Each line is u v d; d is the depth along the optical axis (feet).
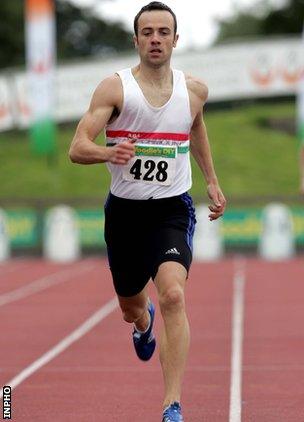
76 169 357.82
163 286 62.18
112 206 66.23
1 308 145.28
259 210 254.27
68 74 343.46
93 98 63.57
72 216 255.70
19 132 381.60
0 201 279.08
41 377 86.89
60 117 343.67
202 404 74.54
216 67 348.18
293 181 345.31
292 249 249.55
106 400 76.13
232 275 197.57
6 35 472.03
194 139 68.44
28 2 282.56
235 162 358.02
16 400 76.38
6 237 254.47
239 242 254.88
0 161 364.38
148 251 65.05
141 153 64.23
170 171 64.75
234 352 100.63
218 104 403.75
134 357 97.50
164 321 61.82
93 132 62.59
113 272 68.80
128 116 63.67
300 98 233.55
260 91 347.77
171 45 63.77
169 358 61.00
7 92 346.95
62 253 251.19
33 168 358.64
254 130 384.88
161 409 72.49
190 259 64.44
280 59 347.15
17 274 207.62
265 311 137.39
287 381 84.17
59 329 120.37
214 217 69.21
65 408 73.10
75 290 171.22
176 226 65.10
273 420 68.69
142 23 63.52
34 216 261.24
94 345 106.32
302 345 105.09
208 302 148.97
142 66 64.13
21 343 108.37
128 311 73.10
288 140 378.32
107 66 343.05
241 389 80.74
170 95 64.03
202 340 109.60
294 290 166.09
